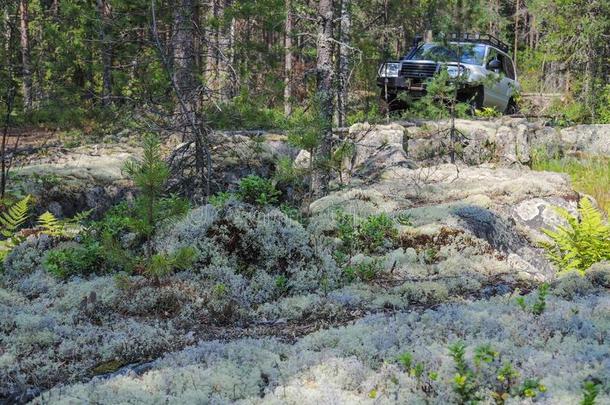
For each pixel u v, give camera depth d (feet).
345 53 51.42
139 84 38.40
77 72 53.47
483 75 52.80
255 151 40.19
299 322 19.02
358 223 27.04
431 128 47.96
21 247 23.65
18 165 45.06
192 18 37.29
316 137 28.89
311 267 22.24
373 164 41.55
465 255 24.93
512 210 32.45
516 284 22.61
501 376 11.90
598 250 25.22
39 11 60.64
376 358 14.87
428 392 12.68
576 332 15.46
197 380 13.78
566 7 64.28
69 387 14.02
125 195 42.52
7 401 13.87
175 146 47.29
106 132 51.98
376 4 54.54
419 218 27.66
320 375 13.94
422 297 20.77
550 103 66.64
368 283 22.15
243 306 19.77
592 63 64.08
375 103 59.11
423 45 56.75
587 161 46.42
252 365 14.75
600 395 11.87
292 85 47.44
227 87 37.81
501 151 46.85
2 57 37.09
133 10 37.29
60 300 19.77
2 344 16.48
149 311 19.34
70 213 40.40
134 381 14.01
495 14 46.26
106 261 21.97
